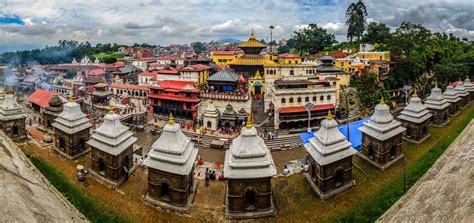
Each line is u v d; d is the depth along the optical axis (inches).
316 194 1277.1
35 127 2060.8
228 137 2373.3
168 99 2896.2
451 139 1707.7
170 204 1189.7
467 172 696.4
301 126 2603.3
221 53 5059.1
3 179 824.3
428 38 4367.6
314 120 2630.4
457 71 3454.7
